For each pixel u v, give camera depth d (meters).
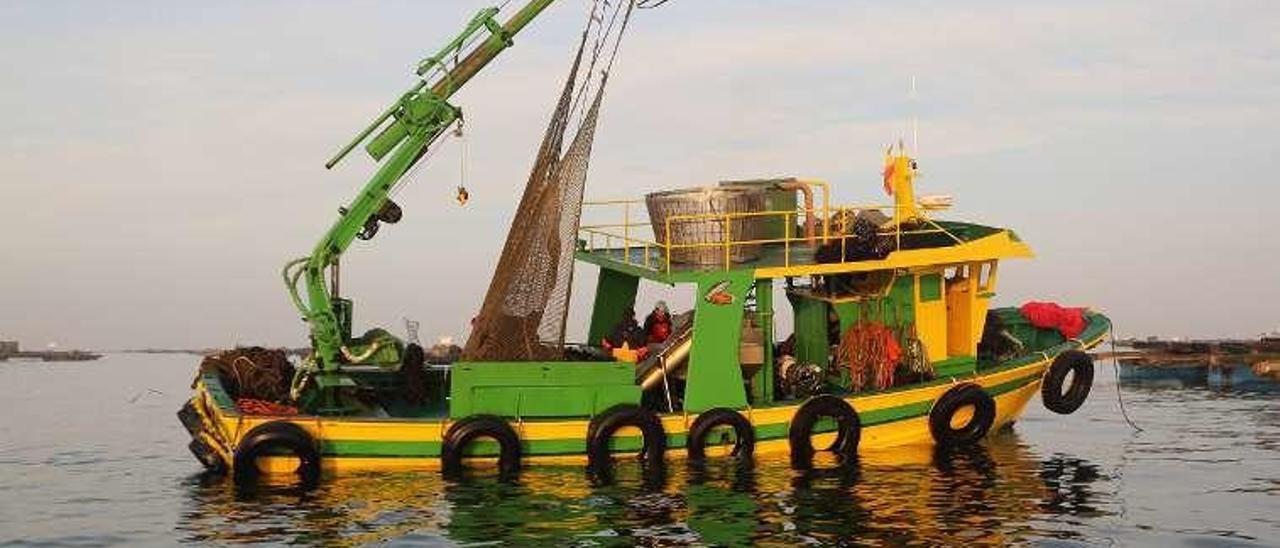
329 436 17.27
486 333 18.11
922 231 19.42
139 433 29.22
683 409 18.47
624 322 20.50
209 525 14.70
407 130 19.14
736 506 15.34
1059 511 15.29
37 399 46.44
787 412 18.50
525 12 19.55
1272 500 16.22
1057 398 20.44
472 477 17.20
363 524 14.50
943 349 20.11
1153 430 25.58
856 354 19.31
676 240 19.48
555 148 18.50
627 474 17.38
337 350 18.75
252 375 19.17
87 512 16.33
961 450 20.12
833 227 20.48
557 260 18.36
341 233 18.86
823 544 13.40
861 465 18.28
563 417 17.78
